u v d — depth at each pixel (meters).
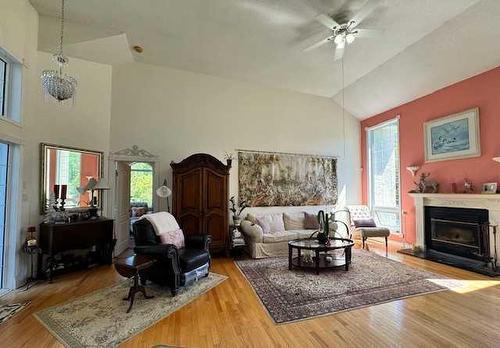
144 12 3.70
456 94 4.71
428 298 2.97
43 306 2.82
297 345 2.11
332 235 5.37
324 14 3.58
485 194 4.08
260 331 2.32
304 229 5.54
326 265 3.92
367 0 3.31
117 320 2.52
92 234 4.04
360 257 4.71
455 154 4.66
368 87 5.79
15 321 2.50
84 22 3.99
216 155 5.59
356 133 6.94
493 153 4.14
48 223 3.69
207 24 3.90
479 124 4.33
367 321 2.47
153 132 5.18
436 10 3.51
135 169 8.29
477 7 3.43
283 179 6.07
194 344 2.13
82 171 4.44
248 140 5.87
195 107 5.49
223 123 5.68
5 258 3.34
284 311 2.68
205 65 5.20
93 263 4.26
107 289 3.30
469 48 4.03
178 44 4.48
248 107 5.90
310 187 6.32
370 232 5.21
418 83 5.07
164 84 5.29
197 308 2.78
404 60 4.71
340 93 6.39
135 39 4.37
